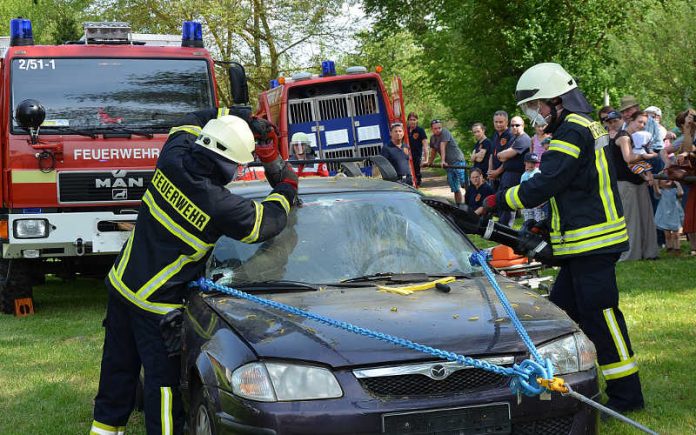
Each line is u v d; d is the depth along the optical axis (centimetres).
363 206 533
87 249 985
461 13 2631
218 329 424
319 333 401
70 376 721
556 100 528
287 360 386
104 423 478
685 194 1127
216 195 434
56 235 976
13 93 979
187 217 436
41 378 715
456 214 549
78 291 1280
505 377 395
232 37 2891
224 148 433
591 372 418
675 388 589
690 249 1197
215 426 395
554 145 521
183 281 447
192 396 438
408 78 3797
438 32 2766
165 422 446
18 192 965
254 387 382
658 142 1226
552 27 2573
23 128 966
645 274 1021
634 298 888
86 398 652
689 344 701
